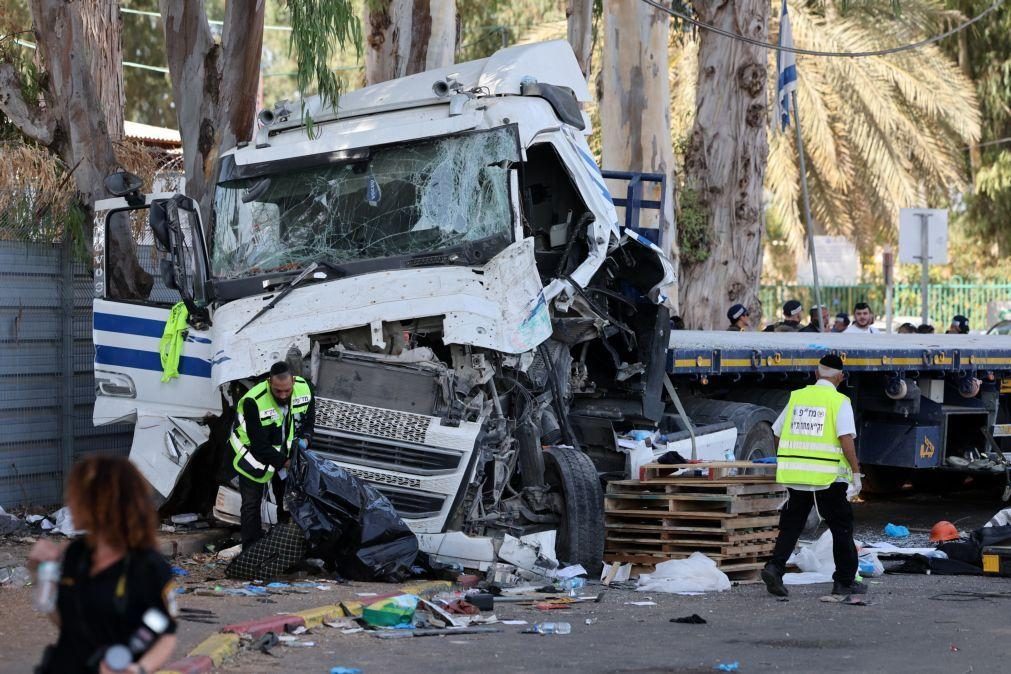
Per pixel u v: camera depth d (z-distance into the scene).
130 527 7.39
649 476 21.14
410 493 18.84
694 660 13.88
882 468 33.41
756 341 27.34
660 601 18.30
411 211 19.66
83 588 7.38
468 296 18.89
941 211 41.84
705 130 44.78
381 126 20.27
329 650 14.06
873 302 75.75
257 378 19.81
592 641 14.97
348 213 19.91
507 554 18.86
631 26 41.53
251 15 25.72
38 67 28.91
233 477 19.98
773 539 21.14
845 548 18.62
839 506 18.61
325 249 19.91
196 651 13.17
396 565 18.28
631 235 22.02
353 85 72.69
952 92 68.19
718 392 27.16
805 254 70.56
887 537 26.06
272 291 19.80
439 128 19.64
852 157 69.56
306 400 18.80
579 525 19.83
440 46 31.84
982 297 71.44
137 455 20.77
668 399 25.08
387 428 18.89
